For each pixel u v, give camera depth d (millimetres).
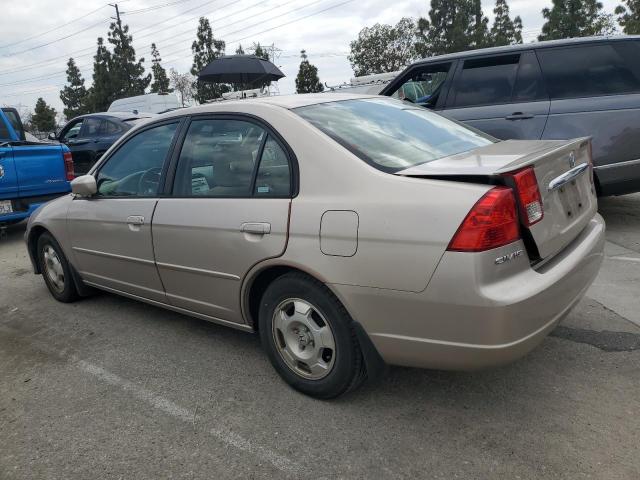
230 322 3256
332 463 2391
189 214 3229
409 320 2373
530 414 2654
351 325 2609
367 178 2523
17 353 3768
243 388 3070
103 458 2527
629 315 3688
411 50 43188
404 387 2963
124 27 50500
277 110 2996
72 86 60188
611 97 5324
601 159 5328
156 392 3094
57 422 2854
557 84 5566
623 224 5988
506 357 2258
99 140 11039
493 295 2166
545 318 2330
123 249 3775
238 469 2391
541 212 2369
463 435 2525
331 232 2541
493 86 5906
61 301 4773
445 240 2223
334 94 3518
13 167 6715
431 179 2383
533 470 2264
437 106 6234
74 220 4195
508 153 2648
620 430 2484
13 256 6668
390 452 2439
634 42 5402
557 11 34656
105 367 3449
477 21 41188
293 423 2699
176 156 3469
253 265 2887
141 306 4535
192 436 2648
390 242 2355
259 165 2959
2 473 2475
